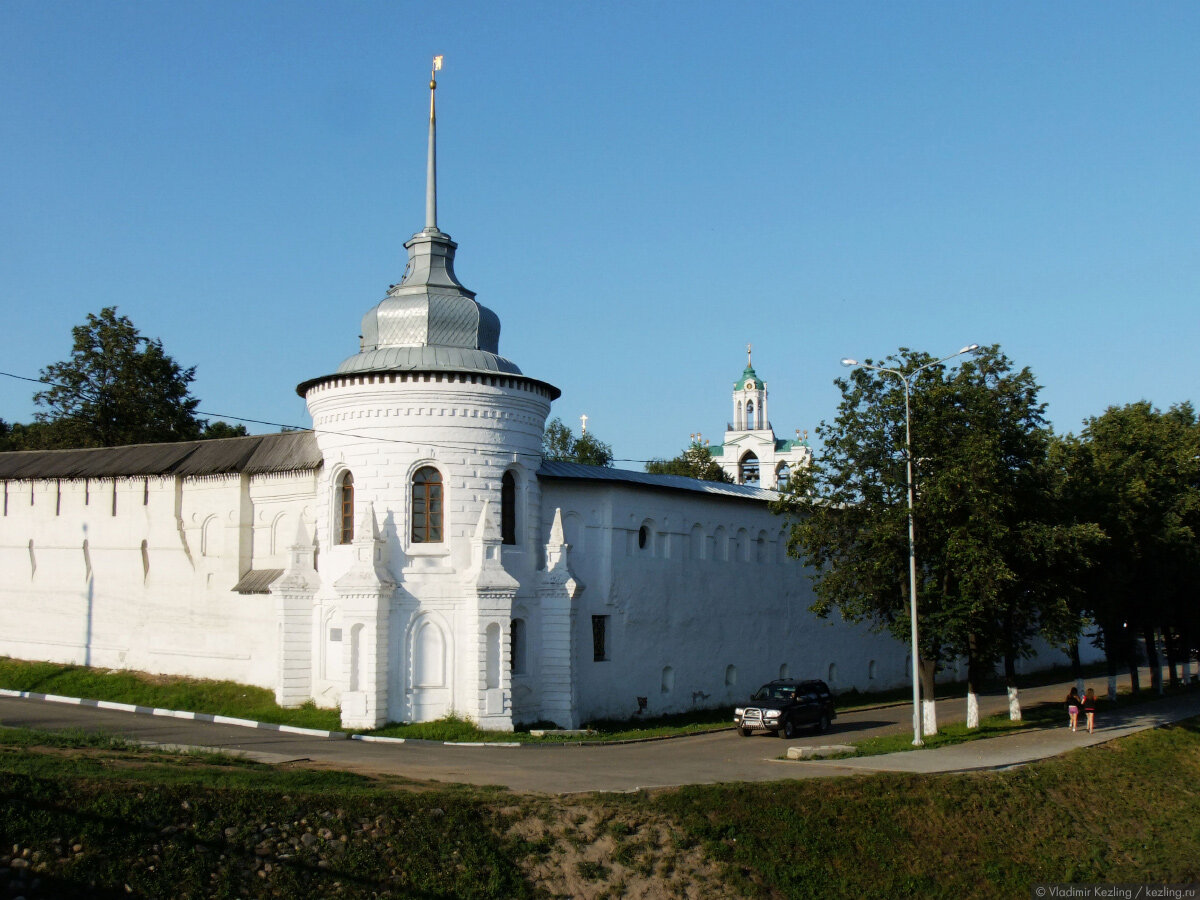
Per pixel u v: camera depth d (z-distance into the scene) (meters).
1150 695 56.47
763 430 118.50
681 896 21.88
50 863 18.19
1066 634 39.59
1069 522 43.56
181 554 46.34
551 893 21.06
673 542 48.88
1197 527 52.56
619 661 45.00
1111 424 53.66
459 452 39.22
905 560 38.84
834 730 42.09
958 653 40.69
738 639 52.28
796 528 40.38
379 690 36.94
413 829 21.36
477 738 35.78
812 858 24.22
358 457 39.22
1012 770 31.38
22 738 25.56
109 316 69.62
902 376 37.81
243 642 43.91
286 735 35.38
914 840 26.09
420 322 41.09
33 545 50.31
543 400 42.12
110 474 48.38
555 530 41.44
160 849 19.20
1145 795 33.31
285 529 44.00
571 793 24.31
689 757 32.34
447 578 38.38
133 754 24.66
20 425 88.31
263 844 20.00
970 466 36.38
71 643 48.62
